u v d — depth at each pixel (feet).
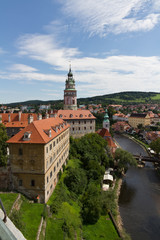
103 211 157.58
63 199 148.66
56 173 167.22
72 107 353.31
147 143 443.73
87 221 142.41
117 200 190.39
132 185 226.99
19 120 269.85
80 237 122.62
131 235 140.67
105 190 193.47
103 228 138.72
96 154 245.45
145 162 315.37
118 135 566.36
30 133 136.26
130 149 396.57
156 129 559.38
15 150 136.26
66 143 220.23
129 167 289.33
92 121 341.21
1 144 144.97
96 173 201.05
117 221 154.51
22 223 100.89
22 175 136.67
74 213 140.77
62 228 116.57
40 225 107.45
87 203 154.51
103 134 334.65
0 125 154.40
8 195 124.16
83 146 255.50
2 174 137.80
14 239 17.17
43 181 133.59
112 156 276.00
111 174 244.01
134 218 161.68
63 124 210.59
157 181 239.09
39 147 132.26
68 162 220.02
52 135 155.43
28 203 127.24
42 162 132.57
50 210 129.70
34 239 95.50
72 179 175.01
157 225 153.28
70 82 354.33
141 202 187.93
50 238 107.14
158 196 200.44
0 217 20.40
